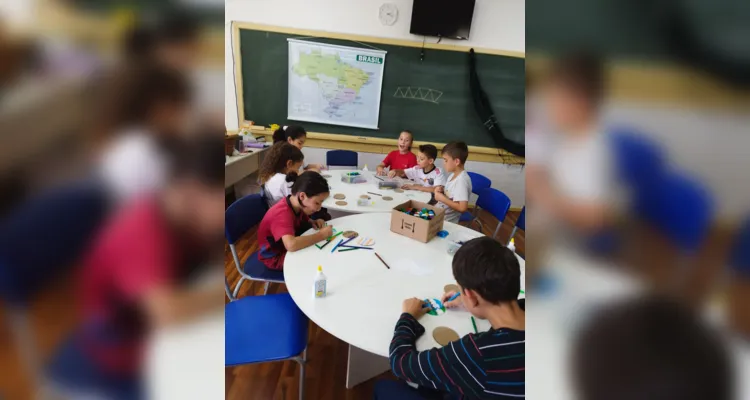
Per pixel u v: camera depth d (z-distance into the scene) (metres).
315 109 3.63
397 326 0.85
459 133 3.74
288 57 3.44
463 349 0.68
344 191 2.18
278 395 1.32
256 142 3.35
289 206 1.46
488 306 0.73
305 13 3.36
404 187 2.35
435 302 0.99
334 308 0.95
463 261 0.75
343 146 3.76
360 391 1.37
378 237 1.44
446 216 2.11
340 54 3.46
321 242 1.36
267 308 1.22
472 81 3.54
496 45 3.49
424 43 3.45
